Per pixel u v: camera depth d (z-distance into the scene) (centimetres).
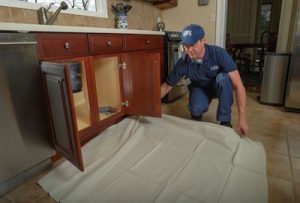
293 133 156
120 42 164
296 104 200
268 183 102
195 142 136
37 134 110
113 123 169
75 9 182
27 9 145
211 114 199
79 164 99
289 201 91
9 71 94
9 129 98
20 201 96
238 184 98
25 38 97
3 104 94
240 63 476
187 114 206
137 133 149
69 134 100
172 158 120
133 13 254
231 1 551
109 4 217
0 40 88
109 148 134
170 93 242
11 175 102
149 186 99
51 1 166
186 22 297
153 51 213
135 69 158
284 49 244
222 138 137
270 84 222
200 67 145
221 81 138
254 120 183
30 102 105
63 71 89
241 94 135
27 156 108
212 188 96
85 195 95
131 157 123
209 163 114
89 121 144
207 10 279
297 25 190
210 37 285
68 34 121
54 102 104
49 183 105
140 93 162
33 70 104
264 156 120
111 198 93
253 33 547
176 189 97
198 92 162
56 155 125
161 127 158
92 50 138
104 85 179
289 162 119
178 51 249
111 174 109
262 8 599
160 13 308
